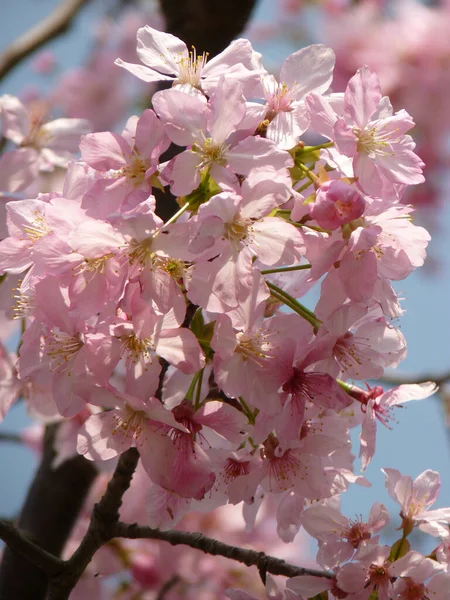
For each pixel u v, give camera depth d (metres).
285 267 0.73
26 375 0.73
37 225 0.73
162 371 0.73
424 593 0.75
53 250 0.70
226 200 0.69
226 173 0.70
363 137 0.71
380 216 0.72
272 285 0.73
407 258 0.72
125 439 0.71
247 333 0.71
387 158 0.71
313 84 0.74
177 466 0.71
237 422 0.72
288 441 0.72
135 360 0.70
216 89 0.70
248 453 0.74
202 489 0.71
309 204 0.71
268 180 0.70
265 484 0.74
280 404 0.71
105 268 0.69
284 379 0.71
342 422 0.74
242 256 0.70
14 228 0.73
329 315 0.71
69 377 0.71
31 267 0.73
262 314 0.70
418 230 0.72
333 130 0.71
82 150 0.71
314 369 0.72
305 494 0.74
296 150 0.72
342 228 0.71
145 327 0.69
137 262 0.69
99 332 0.70
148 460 0.71
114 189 0.70
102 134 0.71
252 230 0.70
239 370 0.71
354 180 0.71
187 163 0.70
